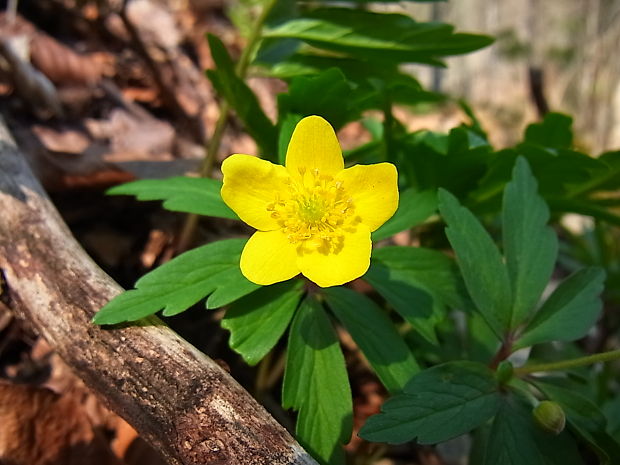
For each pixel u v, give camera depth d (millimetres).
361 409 99
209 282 62
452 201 68
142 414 56
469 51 86
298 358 61
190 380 55
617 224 87
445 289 70
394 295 68
